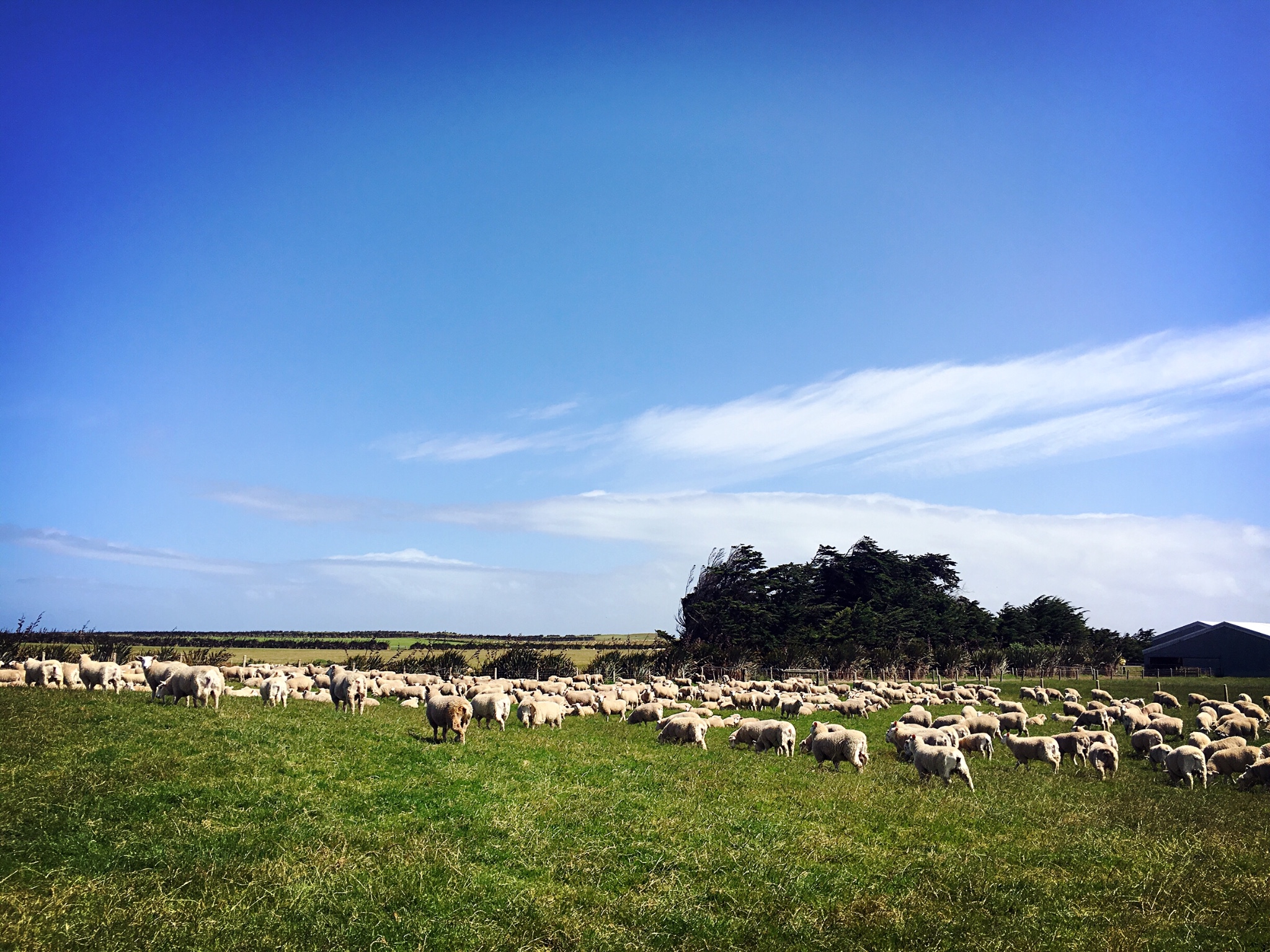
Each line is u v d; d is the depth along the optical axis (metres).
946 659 101.00
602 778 24.73
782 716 50.72
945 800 22.81
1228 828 20.11
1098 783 26.77
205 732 26.12
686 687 70.50
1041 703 63.62
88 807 18.19
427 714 31.17
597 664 93.69
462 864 16.39
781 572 122.69
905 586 121.69
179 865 15.60
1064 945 13.29
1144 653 114.88
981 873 16.36
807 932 13.88
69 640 80.94
